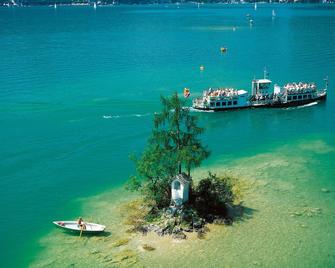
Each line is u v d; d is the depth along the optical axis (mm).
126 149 85625
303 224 58375
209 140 91438
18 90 126750
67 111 108125
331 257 51656
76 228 57000
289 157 82062
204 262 50469
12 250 53875
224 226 57406
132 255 51844
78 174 75000
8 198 66875
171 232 55875
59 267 50188
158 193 61188
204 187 61688
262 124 101938
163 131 61188
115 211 62312
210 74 149750
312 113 110062
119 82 138000
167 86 133500
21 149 84875
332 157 81938
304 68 157000
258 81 116500
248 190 68062
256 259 51094
